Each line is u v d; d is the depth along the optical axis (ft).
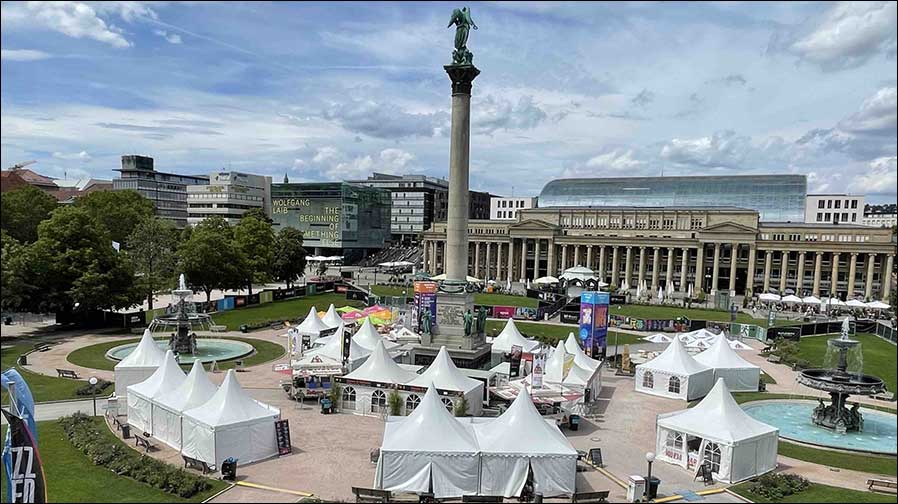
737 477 116.57
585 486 112.88
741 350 269.03
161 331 271.49
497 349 216.54
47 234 259.60
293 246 458.91
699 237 543.39
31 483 96.78
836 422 151.02
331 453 124.98
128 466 109.60
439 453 106.93
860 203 629.92
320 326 251.80
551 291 469.98
